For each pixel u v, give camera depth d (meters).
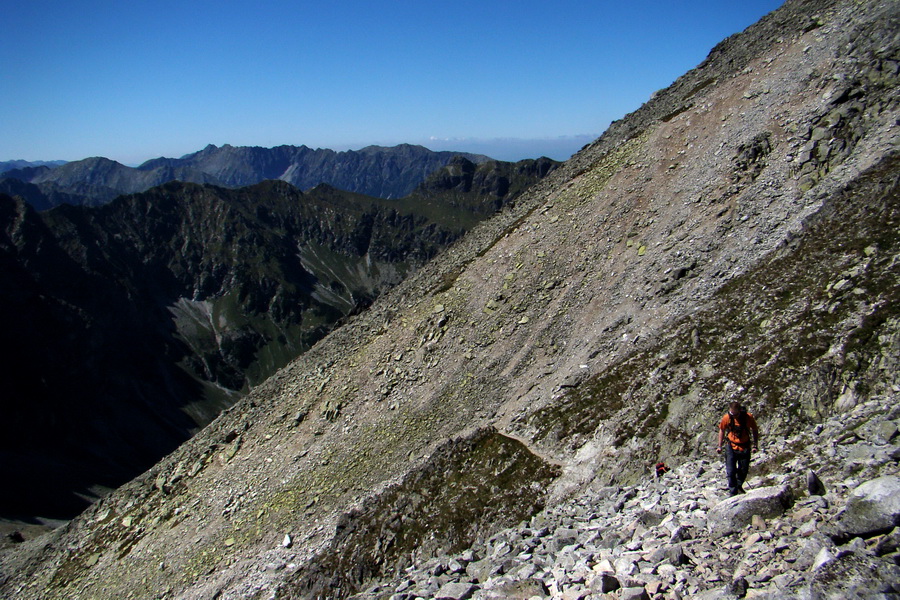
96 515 72.50
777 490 12.54
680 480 20.55
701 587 10.60
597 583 11.66
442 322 58.44
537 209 66.38
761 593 9.38
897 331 21.02
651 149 58.50
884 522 9.27
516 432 37.62
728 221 42.44
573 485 29.19
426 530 32.84
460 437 39.72
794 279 29.44
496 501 31.88
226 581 44.31
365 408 55.91
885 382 20.03
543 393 42.31
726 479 17.83
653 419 28.39
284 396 67.19
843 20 49.16
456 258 72.75
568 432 33.53
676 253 44.25
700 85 65.12
